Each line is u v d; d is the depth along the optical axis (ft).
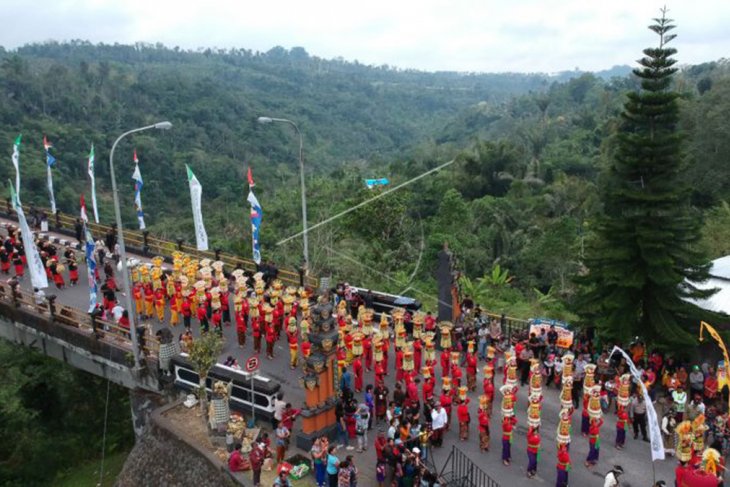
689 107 203.82
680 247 82.89
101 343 90.48
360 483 63.16
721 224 155.84
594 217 87.51
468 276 163.73
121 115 381.19
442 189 246.88
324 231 175.42
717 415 68.64
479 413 68.44
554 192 226.99
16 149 129.18
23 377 112.88
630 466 65.72
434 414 68.08
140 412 86.33
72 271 114.62
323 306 68.74
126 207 296.10
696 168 193.57
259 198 273.95
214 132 406.62
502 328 92.32
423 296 147.84
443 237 170.81
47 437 115.03
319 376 68.39
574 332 86.63
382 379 77.82
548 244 168.45
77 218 143.33
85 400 123.75
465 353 86.38
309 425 68.59
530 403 65.16
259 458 61.52
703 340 81.87
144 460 75.77
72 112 362.12
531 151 326.03
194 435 72.49
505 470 65.51
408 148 530.27
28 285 114.42
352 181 238.68
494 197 243.40
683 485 57.47
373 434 71.56
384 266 162.61
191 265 101.71
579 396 78.07
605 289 86.58
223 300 98.27
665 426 68.49
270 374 84.43
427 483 59.67
